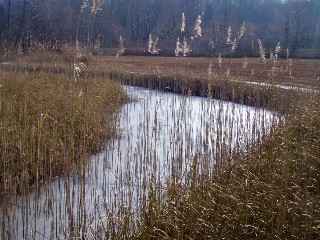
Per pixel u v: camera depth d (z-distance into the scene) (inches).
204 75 501.4
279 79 430.0
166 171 269.1
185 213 192.1
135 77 652.1
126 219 184.2
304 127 318.0
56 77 494.3
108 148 313.9
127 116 422.0
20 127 271.4
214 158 275.0
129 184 214.7
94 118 345.7
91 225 187.2
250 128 328.8
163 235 181.2
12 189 216.5
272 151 255.3
